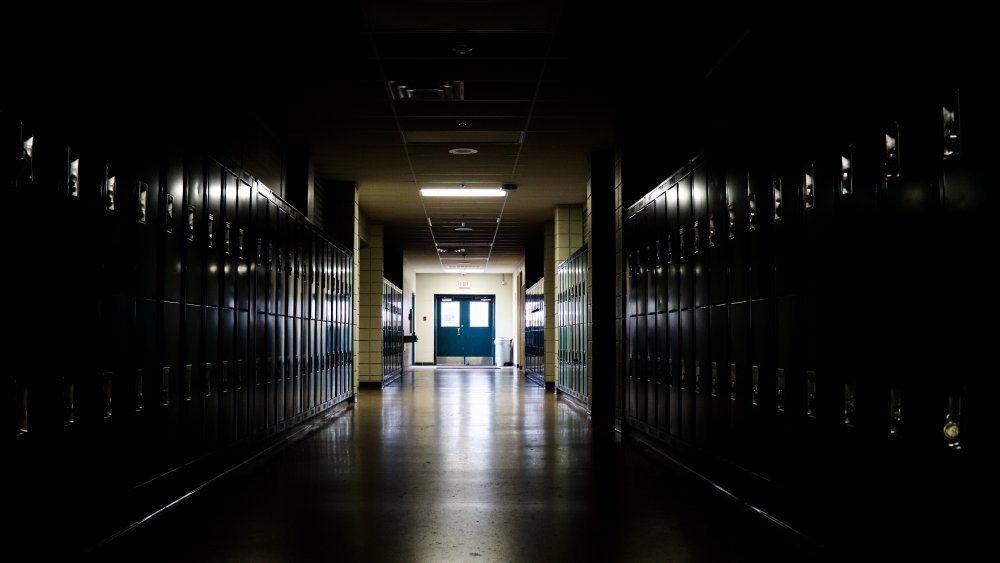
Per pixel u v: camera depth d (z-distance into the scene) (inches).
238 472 214.7
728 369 179.6
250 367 230.4
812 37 139.6
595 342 386.0
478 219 600.4
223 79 250.4
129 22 146.6
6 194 102.7
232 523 152.9
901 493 104.3
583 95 282.7
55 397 116.8
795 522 141.8
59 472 118.1
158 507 161.5
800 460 138.6
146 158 152.9
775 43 182.1
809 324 134.8
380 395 522.9
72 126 121.7
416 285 1111.6
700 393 201.6
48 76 114.1
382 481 200.7
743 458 168.9
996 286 84.7
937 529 95.8
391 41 228.2
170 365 165.6
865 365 114.6
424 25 215.6
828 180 127.6
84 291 126.1
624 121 318.0
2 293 102.0
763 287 157.1
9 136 103.2
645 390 264.8
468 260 912.9
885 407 108.9
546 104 295.0
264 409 247.3
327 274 364.5
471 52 238.2
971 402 89.0
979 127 87.7
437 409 416.8
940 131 95.6
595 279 386.3
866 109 114.6
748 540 140.3
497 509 166.7
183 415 173.8
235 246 214.8
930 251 97.6
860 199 116.4
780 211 148.3
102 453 133.3
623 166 329.1
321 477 206.7
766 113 156.0
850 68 120.2
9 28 102.9
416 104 294.0
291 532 145.8
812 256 133.6
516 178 442.9
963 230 90.7
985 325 86.6
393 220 604.7
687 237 214.1
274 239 260.2
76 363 123.6
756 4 190.9
